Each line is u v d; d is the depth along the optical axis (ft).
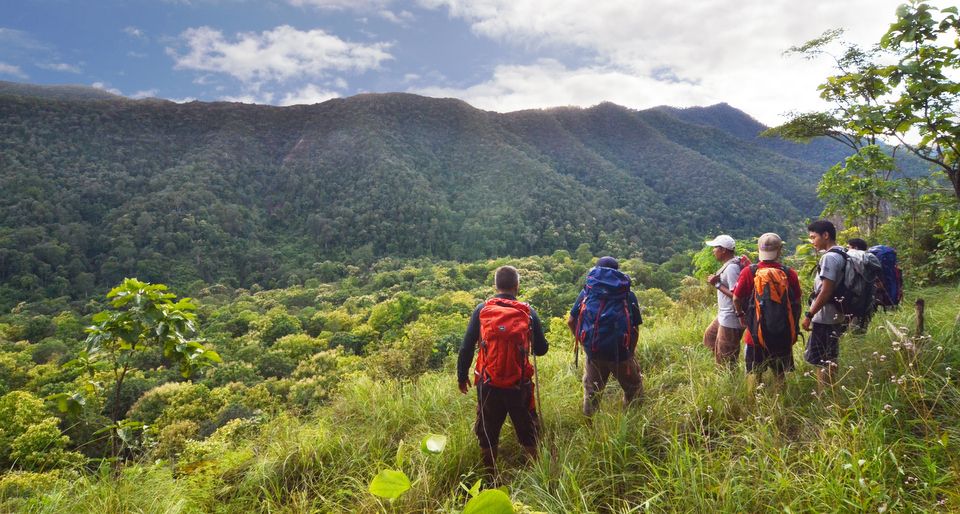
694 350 13.19
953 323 10.13
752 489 6.30
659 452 7.95
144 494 8.05
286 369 117.39
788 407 8.45
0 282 300.40
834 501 5.75
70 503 7.74
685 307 22.93
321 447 9.46
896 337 9.81
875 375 8.58
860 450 6.33
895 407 7.37
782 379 9.24
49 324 196.24
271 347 140.05
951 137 9.57
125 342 9.78
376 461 8.81
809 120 20.62
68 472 8.63
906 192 20.54
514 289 8.82
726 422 8.23
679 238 472.85
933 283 19.56
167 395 79.77
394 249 457.27
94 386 9.58
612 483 7.07
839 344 10.23
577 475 7.31
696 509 6.15
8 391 102.73
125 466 9.02
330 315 183.93
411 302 166.09
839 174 21.65
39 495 7.80
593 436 8.46
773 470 6.64
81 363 9.50
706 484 6.52
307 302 272.31
